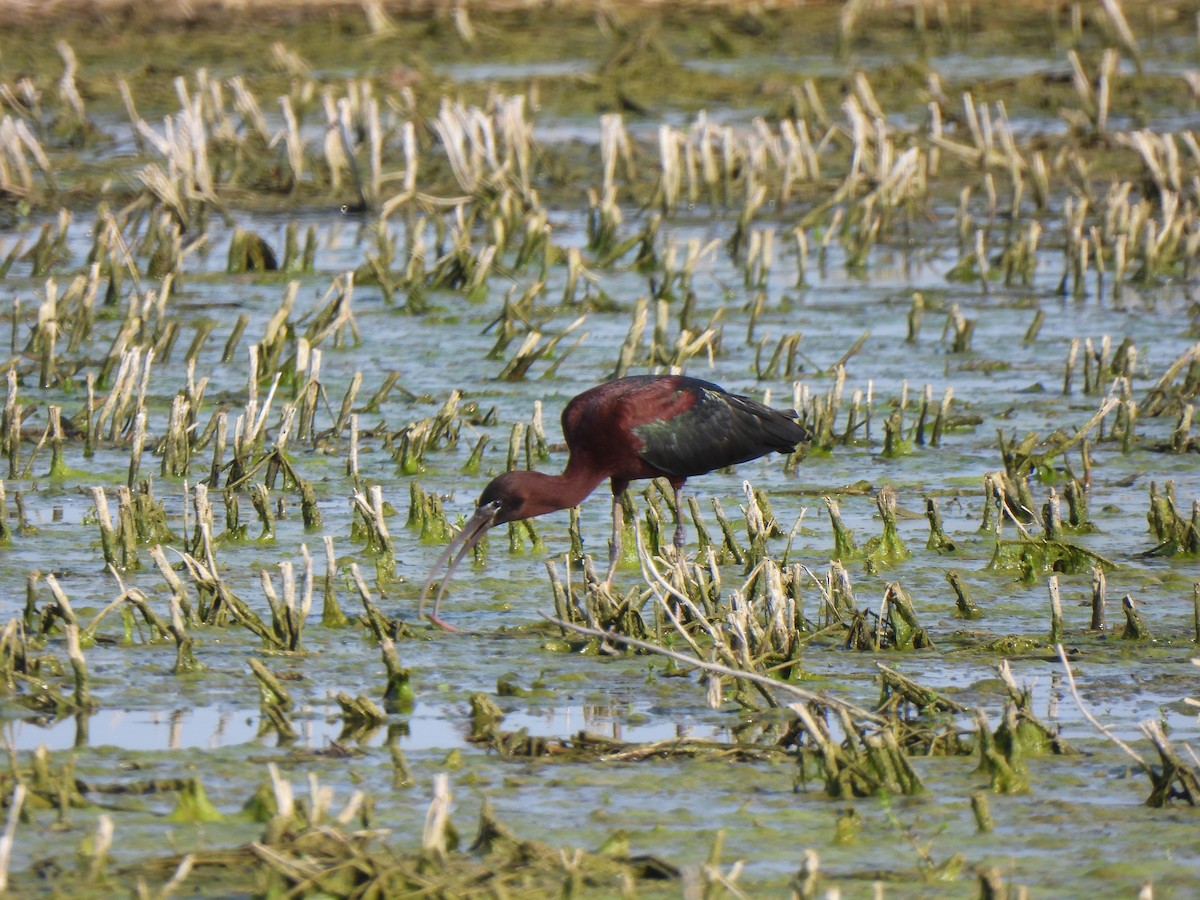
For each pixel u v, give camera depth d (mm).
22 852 7578
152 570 12445
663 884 7305
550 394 17594
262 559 12820
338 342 19609
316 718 9633
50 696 9727
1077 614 11578
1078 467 15406
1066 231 23672
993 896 6926
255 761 8891
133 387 17031
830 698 9242
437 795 7258
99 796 8328
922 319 21047
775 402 17062
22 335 19812
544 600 12000
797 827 8047
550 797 8414
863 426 16703
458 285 22719
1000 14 40500
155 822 7973
